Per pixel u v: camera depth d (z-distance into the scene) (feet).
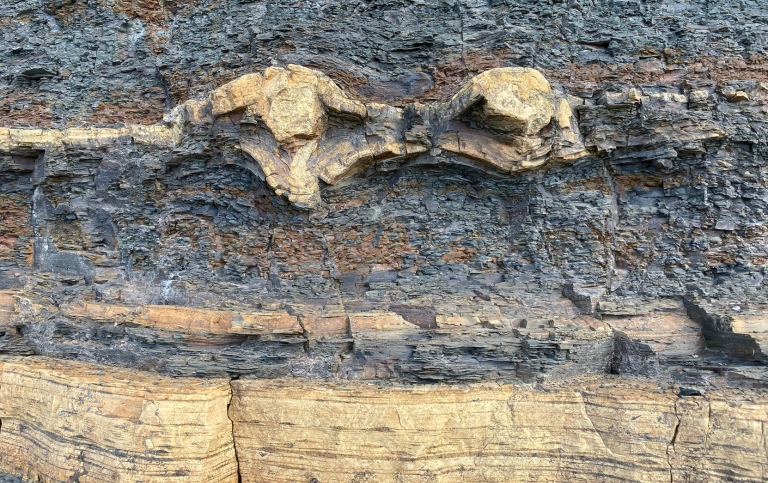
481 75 6.65
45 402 6.92
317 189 6.92
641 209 7.13
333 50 7.20
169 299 7.30
